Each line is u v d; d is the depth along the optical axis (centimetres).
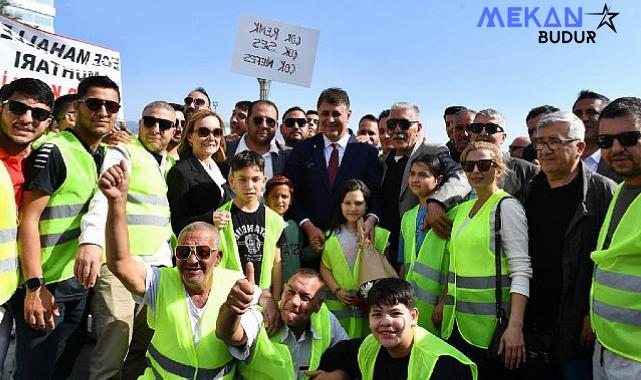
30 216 342
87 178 368
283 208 476
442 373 304
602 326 293
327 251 457
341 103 506
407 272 438
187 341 304
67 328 373
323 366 351
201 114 450
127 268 295
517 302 332
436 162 440
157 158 456
